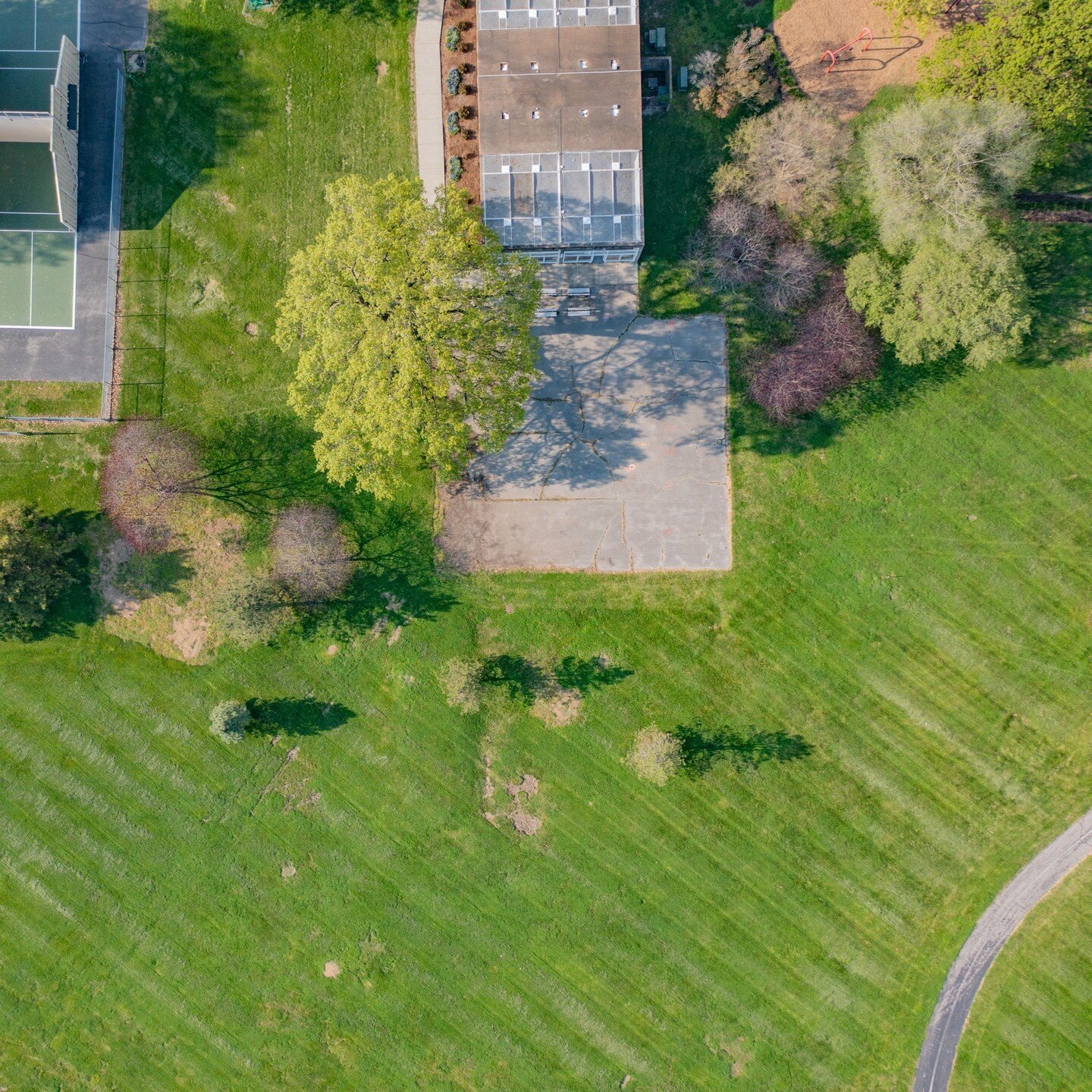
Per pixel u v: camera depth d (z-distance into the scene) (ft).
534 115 114.83
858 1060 122.52
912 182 110.11
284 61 123.13
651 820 124.06
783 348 121.80
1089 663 121.60
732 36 121.08
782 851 123.44
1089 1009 121.08
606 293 123.13
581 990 124.16
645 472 124.06
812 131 117.29
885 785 123.03
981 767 122.31
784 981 123.24
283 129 123.34
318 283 105.09
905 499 122.83
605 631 124.16
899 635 122.93
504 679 124.26
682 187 121.80
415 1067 124.06
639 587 124.26
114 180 123.85
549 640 124.26
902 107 110.63
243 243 124.06
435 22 122.01
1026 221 118.93
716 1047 123.34
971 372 121.90
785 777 123.44
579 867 124.26
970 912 122.31
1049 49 105.29
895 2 111.45
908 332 113.70
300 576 124.16
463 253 101.91
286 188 123.65
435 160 122.42
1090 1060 120.57
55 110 117.19
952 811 122.52
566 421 124.47
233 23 123.44
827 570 123.24
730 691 123.65
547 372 124.36
